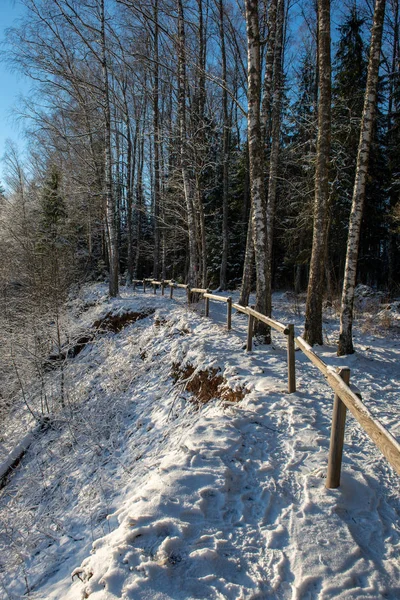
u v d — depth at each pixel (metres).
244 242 22.00
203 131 14.38
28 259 16.17
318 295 8.24
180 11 12.01
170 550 2.50
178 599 2.16
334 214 14.21
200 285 17.23
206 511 2.88
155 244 21.25
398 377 6.53
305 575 2.30
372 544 2.60
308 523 2.75
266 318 6.33
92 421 7.41
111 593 2.24
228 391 5.88
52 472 6.31
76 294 17.92
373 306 12.12
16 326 11.36
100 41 15.04
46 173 22.42
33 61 14.49
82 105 15.86
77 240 24.23
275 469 3.46
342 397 2.78
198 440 3.94
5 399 9.00
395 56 18.33
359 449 3.90
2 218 21.05
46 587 3.34
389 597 2.18
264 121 8.87
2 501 5.98
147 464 4.84
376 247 18.17
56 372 8.95
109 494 4.77
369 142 7.07
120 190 23.55
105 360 10.34
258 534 2.67
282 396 5.20
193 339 8.77
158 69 15.35
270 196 10.84
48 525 4.62
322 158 7.74
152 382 8.37
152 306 13.33
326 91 7.49
